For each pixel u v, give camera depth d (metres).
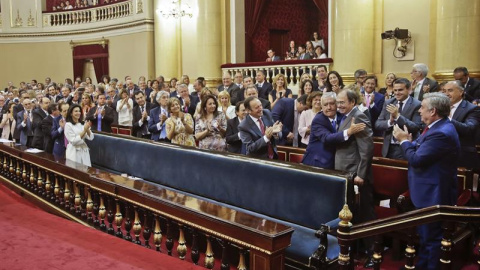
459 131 4.69
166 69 13.98
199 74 12.62
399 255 4.14
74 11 17.67
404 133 3.92
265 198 4.24
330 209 3.76
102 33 16.94
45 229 3.93
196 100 8.58
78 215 4.54
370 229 2.84
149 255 3.32
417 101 5.08
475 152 5.00
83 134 6.00
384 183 4.77
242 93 8.23
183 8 13.63
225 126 5.91
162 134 6.84
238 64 11.84
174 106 6.14
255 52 13.18
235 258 3.56
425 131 3.80
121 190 3.78
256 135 4.89
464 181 4.37
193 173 5.01
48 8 18.78
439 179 3.68
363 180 4.03
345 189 3.69
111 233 4.04
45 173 5.24
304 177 3.94
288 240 2.75
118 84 11.48
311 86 6.74
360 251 4.15
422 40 9.15
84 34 17.55
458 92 4.86
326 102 4.29
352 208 3.74
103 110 8.44
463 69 6.69
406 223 2.82
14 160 5.96
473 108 4.80
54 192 4.97
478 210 2.75
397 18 9.42
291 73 10.89
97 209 4.31
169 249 3.43
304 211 3.94
